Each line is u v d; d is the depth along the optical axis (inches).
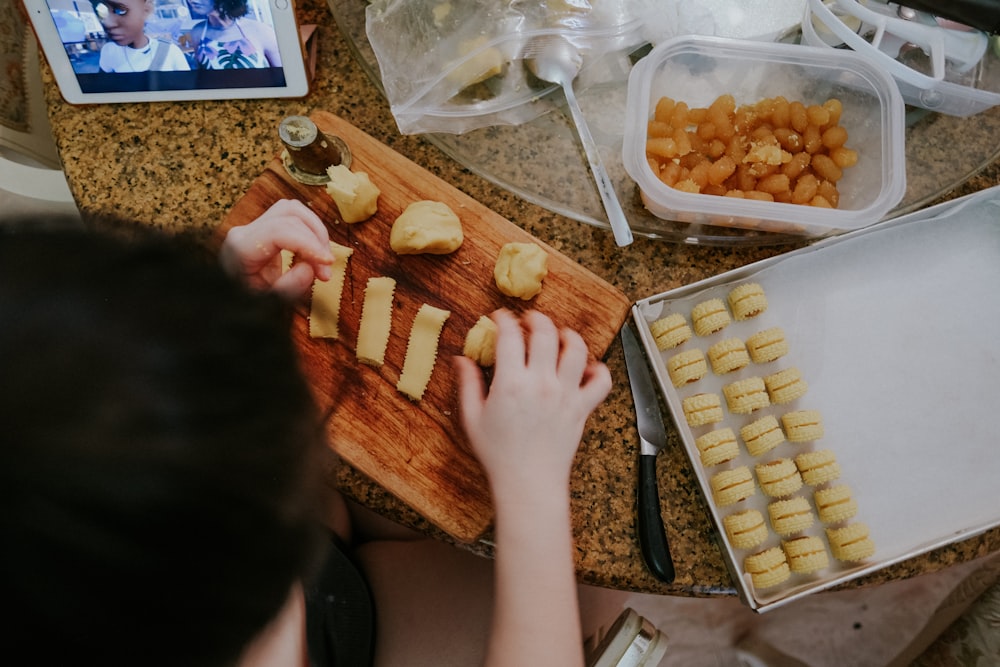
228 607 13.4
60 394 11.1
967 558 31.9
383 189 33.4
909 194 36.1
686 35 34.8
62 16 31.9
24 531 11.2
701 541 31.7
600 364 28.9
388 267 32.7
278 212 28.6
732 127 34.8
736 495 31.4
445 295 32.4
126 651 12.7
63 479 11.1
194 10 32.2
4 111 39.4
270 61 34.1
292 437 13.9
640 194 35.8
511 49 34.9
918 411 33.9
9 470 11.0
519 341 26.9
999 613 41.7
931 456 33.5
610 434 32.4
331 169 31.1
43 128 42.6
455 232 32.2
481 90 36.5
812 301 34.6
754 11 37.1
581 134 35.4
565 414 26.3
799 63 35.3
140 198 34.9
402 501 31.1
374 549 37.9
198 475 11.9
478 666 34.3
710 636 54.9
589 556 31.0
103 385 11.4
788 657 53.6
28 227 12.6
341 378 31.4
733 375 34.0
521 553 24.7
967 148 36.8
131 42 33.0
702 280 33.4
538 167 35.9
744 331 34.4
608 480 31.9
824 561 31.3
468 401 27.4
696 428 33.1
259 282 27.9
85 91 34.8
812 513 33.1
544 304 32.4
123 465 11.3
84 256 12.3
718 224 35.2
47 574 11.5
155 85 34.9
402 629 35.6
